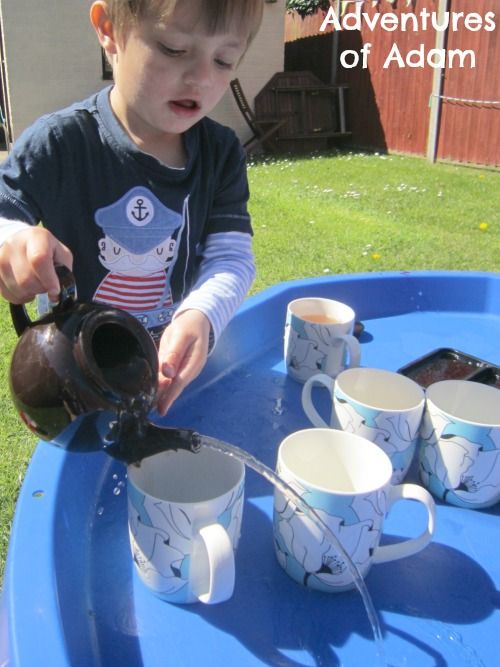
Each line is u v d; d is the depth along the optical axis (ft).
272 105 27.12
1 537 4.76
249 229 4.43
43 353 2.19
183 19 3.04
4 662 1.97
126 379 2.26
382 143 27.32
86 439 2.22
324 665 2.15
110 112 3.90
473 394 3.24
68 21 23.58
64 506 2.60
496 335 4.99
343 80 28.48
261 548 2.62
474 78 22.85
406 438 2.95
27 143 3.67
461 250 12.62
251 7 3.22
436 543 2.71
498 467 2.86
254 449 3.38
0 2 22.77
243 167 4.55
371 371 3.33
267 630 2.26
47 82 23.93
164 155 4.04
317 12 29.63
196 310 3.35
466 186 19.45
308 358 4.05
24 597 2.06
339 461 2.68
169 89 3.31
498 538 2.77
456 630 2.31
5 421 6.29
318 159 25.11
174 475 2.65
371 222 14.80
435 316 5.33
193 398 3.87
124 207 3.97
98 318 2.26
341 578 2.35
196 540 2.21
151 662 2.13
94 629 2.24
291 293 5.02
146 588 2.39
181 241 4.21
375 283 5.28
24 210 3.57
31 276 2.27
